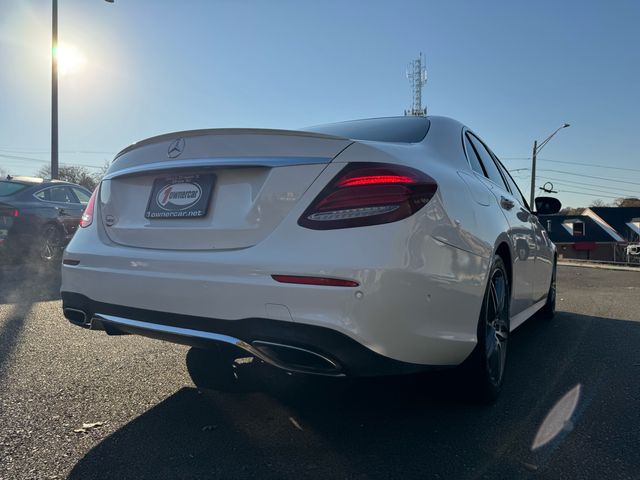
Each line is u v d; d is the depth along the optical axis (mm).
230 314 2324
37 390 3170
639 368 3867
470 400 3027
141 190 2877
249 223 2418
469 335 2621
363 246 2180
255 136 2537
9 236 8414
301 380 3457
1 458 2352
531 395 3254
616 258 46375
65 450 2445
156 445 2514
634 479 2236
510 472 2289
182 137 2756
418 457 2422
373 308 2150
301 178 2365
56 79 16625
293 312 2195
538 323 5629
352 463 2361
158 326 2547
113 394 3145
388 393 3236
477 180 3229
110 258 2746
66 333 4414
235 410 2951
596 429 2746
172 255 2543
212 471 2279
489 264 2867
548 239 5270
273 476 2242
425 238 2320
